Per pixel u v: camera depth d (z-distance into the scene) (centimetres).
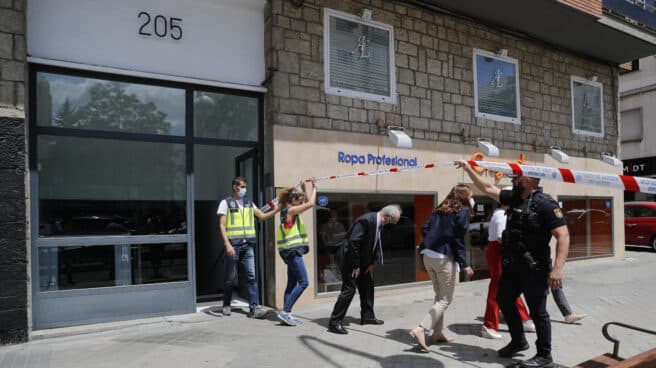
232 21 666
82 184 566
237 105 679
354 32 769
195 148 769
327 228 729
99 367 419
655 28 1051
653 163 1964
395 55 810
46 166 546
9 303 484
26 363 429
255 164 698
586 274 974
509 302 435
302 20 709
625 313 628
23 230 492
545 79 1055
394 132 781
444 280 475
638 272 1000
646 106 2003
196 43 636
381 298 754
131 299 582
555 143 1066
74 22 559
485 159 916
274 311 644
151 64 605
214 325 566
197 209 849
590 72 1166
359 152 754
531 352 462
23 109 499
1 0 495
